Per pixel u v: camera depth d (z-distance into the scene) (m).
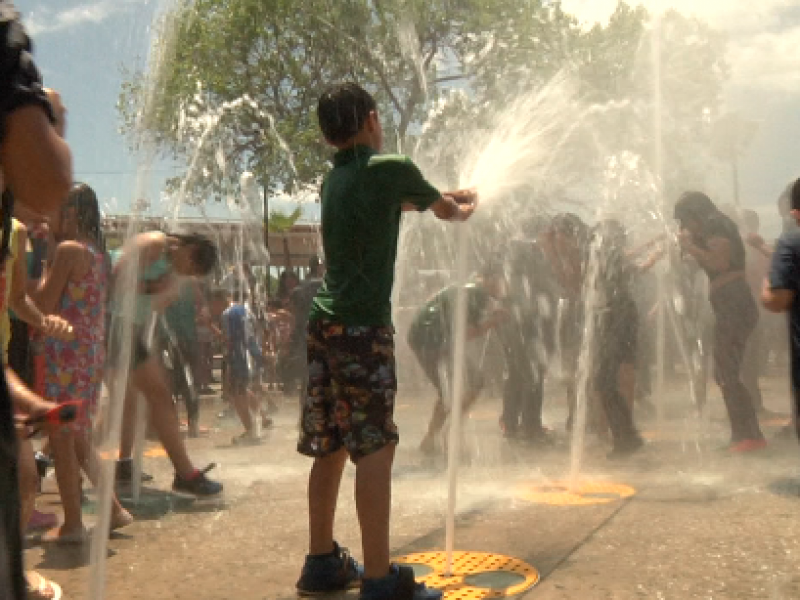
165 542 3.66
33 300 3.72
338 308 2.80
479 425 7.29
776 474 4.55
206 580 3.11
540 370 6.54
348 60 15.57
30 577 3.00
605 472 4.96
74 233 3.82
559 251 6.50
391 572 2.74
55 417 1.83
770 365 8.48
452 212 2.96
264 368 10.42
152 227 4.42
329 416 2.90
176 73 10.73
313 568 2.94
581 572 2.99
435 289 7.62
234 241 13.02
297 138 16.73
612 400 5.61
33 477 2.85
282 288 13.43
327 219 2.87
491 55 13.02
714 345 5.43
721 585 2.79
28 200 1.57
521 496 4.33
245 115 16.89
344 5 15.31
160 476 5.38
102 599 2.93
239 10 16.16
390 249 2.83
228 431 8.08
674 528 3.52
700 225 5.36
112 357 4.34
